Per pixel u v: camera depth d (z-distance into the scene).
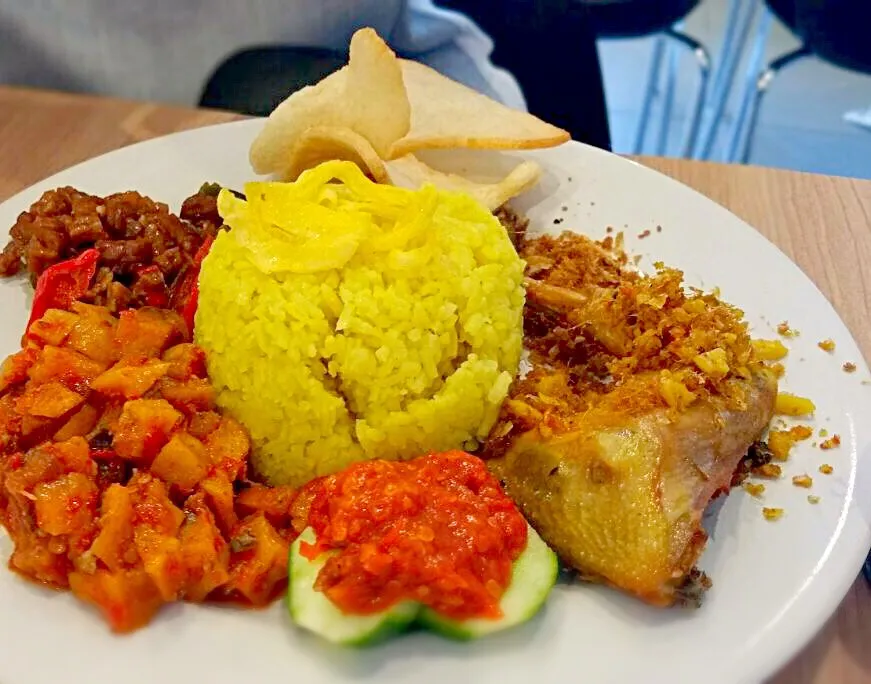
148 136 0.33
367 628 0.16
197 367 0.21
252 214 0.21
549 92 0.46
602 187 0.29
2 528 0.18
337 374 0.21
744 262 0.25
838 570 0.17
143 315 0.21
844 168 0.57
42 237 0.24
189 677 0.15
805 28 0.50
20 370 0.19
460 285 0.21
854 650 0.18
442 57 0.46
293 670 0.16
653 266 0.26
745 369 0.20
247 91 0.38
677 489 0.17
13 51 0.43
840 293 0.26
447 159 0.28
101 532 0.16
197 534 0.17
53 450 0.17
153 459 0.18
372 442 0.20
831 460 0.20
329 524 0.17
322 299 0.20
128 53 0.43
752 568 0.17
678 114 0.63
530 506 0.18
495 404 0.21
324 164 0.21
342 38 0.44
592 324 0.22
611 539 0.17
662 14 0.49
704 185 0.31
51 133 0.33
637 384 0.20
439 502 0.17
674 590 0.16
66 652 0.16
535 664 0.16
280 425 0.21
